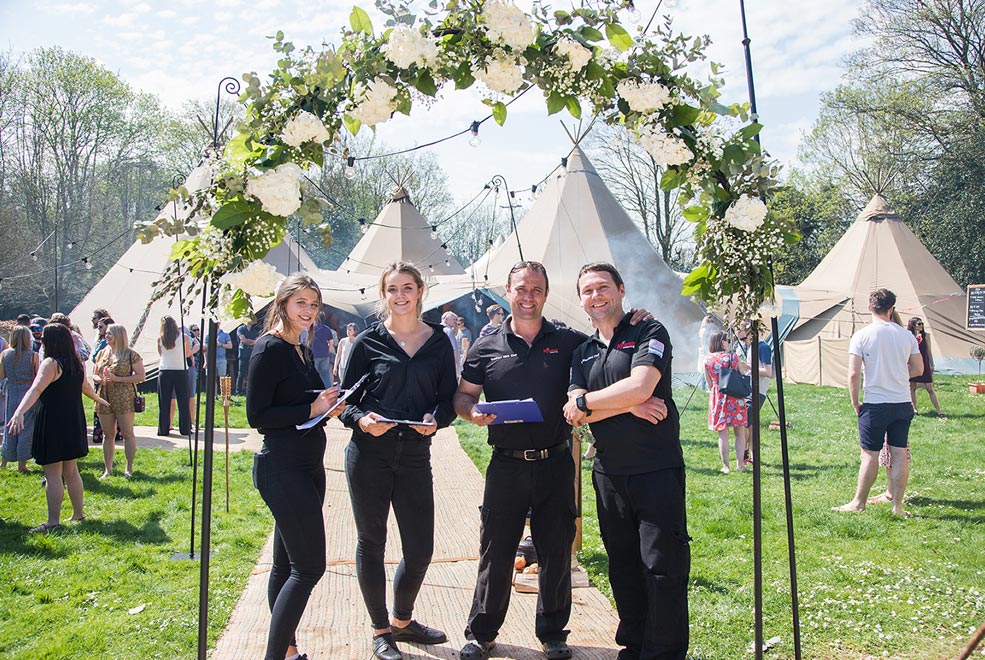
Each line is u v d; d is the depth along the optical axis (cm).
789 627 417
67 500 711
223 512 679
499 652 381
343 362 1251
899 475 646
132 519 650
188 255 310
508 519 368
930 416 1273
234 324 312
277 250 2084
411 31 304
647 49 323
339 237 3691
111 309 1598
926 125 3072
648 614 329
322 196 320
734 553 554
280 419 340
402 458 364
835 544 571
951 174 3136
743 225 311
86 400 1459
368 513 365
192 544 553
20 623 429
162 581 500
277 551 368
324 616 427
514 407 343
